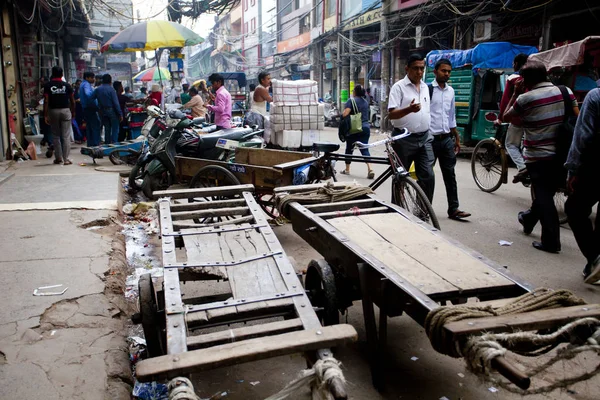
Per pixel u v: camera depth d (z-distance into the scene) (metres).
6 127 10.45
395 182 5.30
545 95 4.86
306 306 2.42
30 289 3.76
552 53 10.03
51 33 18.88
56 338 3.08
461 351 2.01
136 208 6.87
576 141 4.16
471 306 2.19
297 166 5.47
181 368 1.81
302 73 34.03
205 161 6.51
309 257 5.05
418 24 18.34
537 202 5.18
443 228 6.07
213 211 3.84
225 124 9.10
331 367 1.82
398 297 2.55
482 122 12.06
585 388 2.85
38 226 5.41
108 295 3.74
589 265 4.41
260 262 2.95
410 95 5.59
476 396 2.82
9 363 2.79
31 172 9.05
